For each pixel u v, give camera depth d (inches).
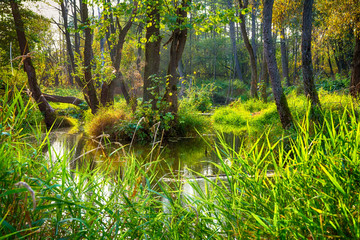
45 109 602.9
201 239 77.7
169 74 428.1
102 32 422.9
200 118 470.0
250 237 70.2
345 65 1587.1
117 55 591.5
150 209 83.9
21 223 65.9
